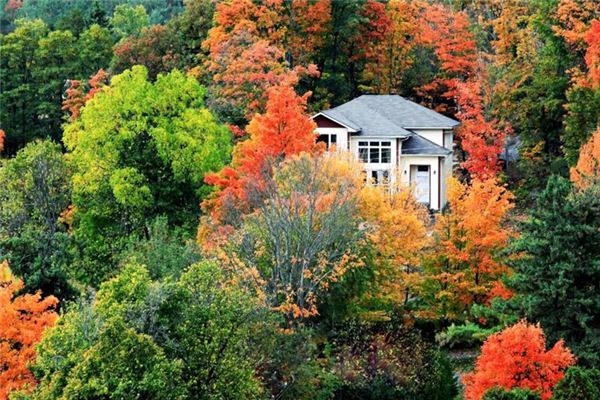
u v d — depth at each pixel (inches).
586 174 2449.6
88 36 5487.2
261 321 1797.5
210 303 1625.2
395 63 4859.7
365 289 2379.4
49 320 1947.6
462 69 4667.8
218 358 1569.9
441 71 4867.1
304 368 1913.1
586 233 1969.7
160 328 1546.5
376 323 2405.3
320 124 3848.4
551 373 1729.8
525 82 4168.3
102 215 3115.2
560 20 3764.8
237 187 2787.9
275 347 1886.1
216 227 2657.5
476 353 2459.4
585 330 1947.6
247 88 3875.5
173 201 3164.4
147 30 5118.1
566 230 1968.5
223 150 3319.4
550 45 3882.9
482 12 5108.3
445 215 2576.3
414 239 2496.3
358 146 3895.2
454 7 5206.7
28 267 2416.3
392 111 4151.1
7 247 2453.2
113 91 3152.1
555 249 1968.5
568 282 1945.1
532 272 2010.3
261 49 3905.0
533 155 3863.2
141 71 3203.7
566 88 3821.4
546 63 3897.6
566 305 1974.7
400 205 2605.8
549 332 1990.7
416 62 4901.6
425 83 4859.7
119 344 1441.9
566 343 1982.0
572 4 3710.6
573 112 3435.0
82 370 1441.9
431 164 3929.6
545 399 1692.9
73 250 2987.2
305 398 1937.7
